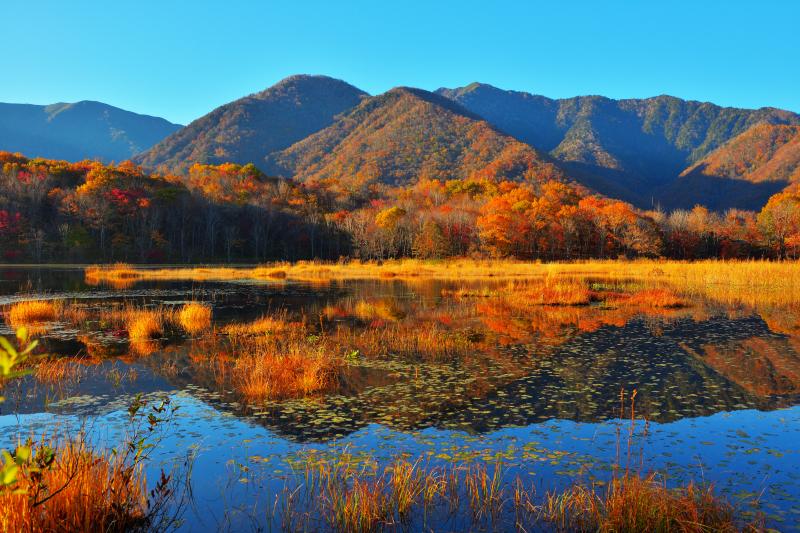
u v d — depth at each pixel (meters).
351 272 42.97
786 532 4.36
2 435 6.54
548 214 68.44
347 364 10.54
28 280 34.41
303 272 43.22
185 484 5.34
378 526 4.57
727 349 11.95
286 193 93.88
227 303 21.64
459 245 63.97
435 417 7.41
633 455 6.02
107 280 35.44
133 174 83.62
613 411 7.66
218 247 76.75
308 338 12.57
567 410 7.71
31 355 11.13
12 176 71.19
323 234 78.56
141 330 13.55
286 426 7.05
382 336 13.46
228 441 6.49
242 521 4.63
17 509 3.99
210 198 82.69
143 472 5.46
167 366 10.33
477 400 8.18
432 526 4.55
